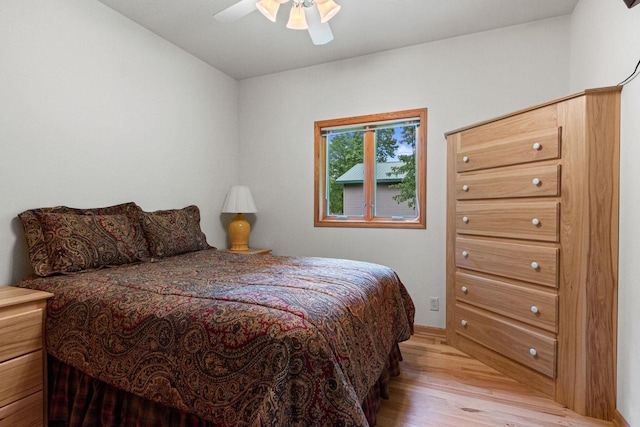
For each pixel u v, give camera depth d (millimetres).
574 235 1771
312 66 3365
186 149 3068
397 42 2891
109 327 1330
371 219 3211
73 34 2154
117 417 1350
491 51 2699
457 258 2533
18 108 1879
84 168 2229
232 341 1081
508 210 2111
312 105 3381
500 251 2166
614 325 1666
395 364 2084
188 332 1156
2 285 1823
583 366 1717
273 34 2756
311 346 1032
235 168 3703
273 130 3574
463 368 2230
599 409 1683
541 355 1911
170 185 2904
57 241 1823
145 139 2670
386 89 3057
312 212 3404
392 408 1750
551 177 1865
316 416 983
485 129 2277
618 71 1711
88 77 2246
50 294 1545
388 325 1826
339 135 3365
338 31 2703
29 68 1925
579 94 1733
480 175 2324
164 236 2430
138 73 2605
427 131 2908
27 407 1461
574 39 2402
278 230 3566
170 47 2891
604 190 1687
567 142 1800
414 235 2979
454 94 2818
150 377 1192
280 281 1568
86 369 1364
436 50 2871
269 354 1020
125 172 2512
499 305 2180
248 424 973
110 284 1562
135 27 2576
